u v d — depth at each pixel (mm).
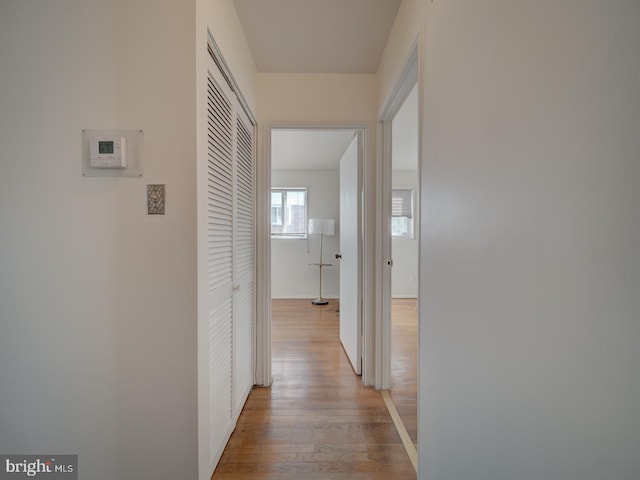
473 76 878
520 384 680
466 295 922
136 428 1144
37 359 1132
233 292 1720
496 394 770
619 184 451
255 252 2307
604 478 484
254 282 2301
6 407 1138
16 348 1131
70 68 1108
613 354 467
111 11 1112
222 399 1557
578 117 521
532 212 637
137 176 1122
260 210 2305
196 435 1146
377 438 1720
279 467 1500
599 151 483
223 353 1566
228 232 1645
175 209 1127
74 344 1132
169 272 1132
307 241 5488
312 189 5477
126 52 1114
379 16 1733
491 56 785
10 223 1112
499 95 752
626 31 438
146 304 1132
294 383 2375
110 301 1131
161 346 1138
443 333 1081
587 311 509
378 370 2283
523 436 670
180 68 1123
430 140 1206
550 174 586
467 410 915
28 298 1122
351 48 2027
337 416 1930
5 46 1103
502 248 742
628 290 442
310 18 1744
